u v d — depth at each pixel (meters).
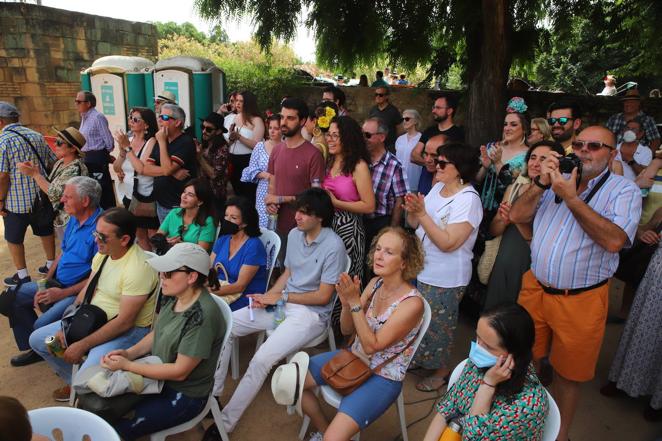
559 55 17.61
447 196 3.05
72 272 3.33
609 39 8.16
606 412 3.09
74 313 2.81
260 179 4.71
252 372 2.79
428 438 2.08
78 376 2.30
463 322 4.23
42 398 3.20
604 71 17.14
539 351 2.78
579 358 2.54
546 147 2.66
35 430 1.81
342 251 3.12
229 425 2.80
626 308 4.24
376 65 9.10
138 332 2.87
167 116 4.45
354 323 2.39
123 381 2.21
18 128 4.58
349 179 3.58
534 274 2.67
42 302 3.23
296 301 3.10
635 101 6.06
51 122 11.17
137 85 8.08
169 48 15.30
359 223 3.69
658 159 3.96
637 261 3.68
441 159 2.98
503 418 1.80
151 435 2.37
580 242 2.44
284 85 10.61
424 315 2.46
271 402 3.20
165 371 2.29
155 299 2.93
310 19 8.10
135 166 4.57
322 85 11.04
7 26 10.16
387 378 2.43
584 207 2.28
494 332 1.81
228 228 3.34
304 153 3.82
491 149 3.60
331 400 2.45
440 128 4.85
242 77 10.67
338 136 3.51
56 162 4.66
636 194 2.36
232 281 3.38
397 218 3.97
